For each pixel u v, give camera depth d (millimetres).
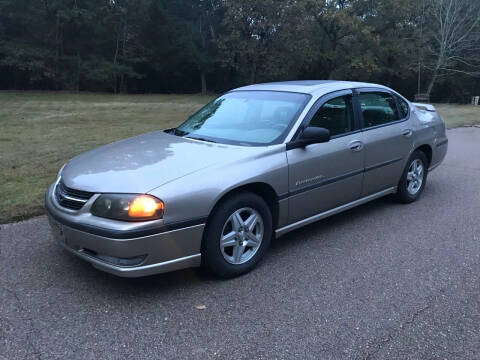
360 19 37844
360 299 3283
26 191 5652
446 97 46812
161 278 3594
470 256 4055
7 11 36000
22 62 34688
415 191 5688
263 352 2674
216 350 2693
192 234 3264
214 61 43750
